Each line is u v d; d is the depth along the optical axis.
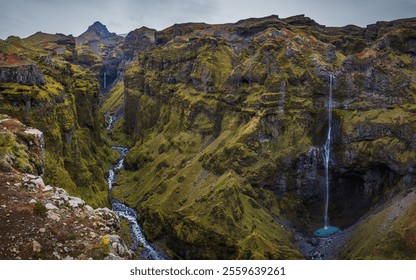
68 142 119.38
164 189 139.75
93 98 192.12
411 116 118.00
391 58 141.62
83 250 29.72
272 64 144.88
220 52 187.75
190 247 106.38
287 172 127.44
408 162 110.69
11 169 43.28
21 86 101.00
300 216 123.94
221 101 163.50
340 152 127.62
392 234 87.25
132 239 115.94
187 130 172.50
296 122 132.88
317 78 137.75
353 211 123.50
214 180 128.12
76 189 103.50
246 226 106.94
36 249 28.84
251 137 130.62
